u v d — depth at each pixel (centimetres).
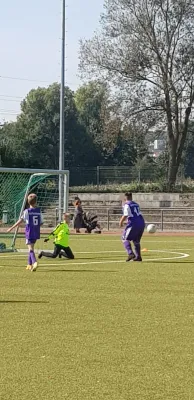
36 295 1528
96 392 808
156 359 953
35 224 2061
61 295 1528
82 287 1666
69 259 2464
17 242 3350
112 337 1086
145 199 5541
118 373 886
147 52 5675
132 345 1032
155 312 1309
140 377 868
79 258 2511
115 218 5228
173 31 5638
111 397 790
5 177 3578
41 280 1808
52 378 863
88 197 5772
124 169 6016
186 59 5638
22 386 830
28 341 1056
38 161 8150
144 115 5769
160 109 5759
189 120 5841
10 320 1218
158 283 1752
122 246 3147
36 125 9050
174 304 1408
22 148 8300
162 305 1394
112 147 5950
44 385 835
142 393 805
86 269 2102
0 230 3831
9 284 1720
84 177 6097
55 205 4719
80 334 1106
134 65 5662
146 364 927
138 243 2392
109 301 1444
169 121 5731
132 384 840
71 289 1628
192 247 3131
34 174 2972
